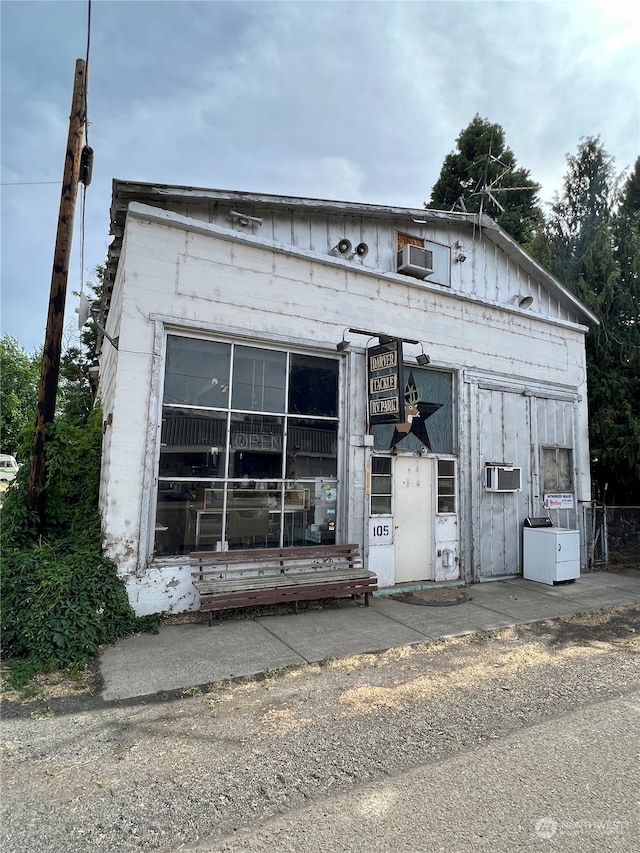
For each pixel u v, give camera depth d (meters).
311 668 5.03
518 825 2.77
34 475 6.76
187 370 6.89
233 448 7.12
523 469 10.22
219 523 6.93
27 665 4.76
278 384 7.57
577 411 11.38
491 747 3.61
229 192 7.12
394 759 3.45
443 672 5.00
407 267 8.80
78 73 6.98
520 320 10.52
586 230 13.12
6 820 2.81
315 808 2.93
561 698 4.44
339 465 7.99
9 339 40.12
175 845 2.64
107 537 6.10
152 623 6.04
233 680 4.72
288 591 6.57
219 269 7.11
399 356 7.49
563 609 7.44
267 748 3.58
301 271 7.80
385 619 6.70
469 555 9.18
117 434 6.25
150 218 6.64
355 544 7.62
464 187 22.30
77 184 6.98
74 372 19.80
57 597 5.27
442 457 9.06
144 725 3.89
